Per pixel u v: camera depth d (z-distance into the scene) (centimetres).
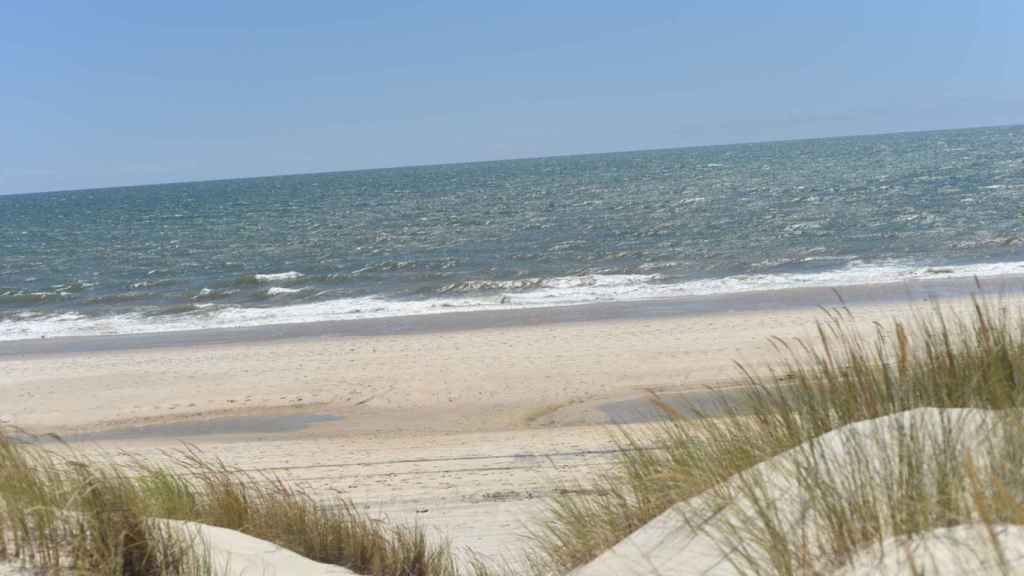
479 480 883
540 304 2189
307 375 1573
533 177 12488
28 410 1464
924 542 235
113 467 552
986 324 425
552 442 1041
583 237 3909
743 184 7250
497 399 1341
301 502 640
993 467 255
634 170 12350
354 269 3309
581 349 1603
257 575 412
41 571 352
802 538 271
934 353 412
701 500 349
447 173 18175
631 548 340
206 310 2550
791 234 3438
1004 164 7306
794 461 308
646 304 2064
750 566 274
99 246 5400
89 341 2139
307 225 6000
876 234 3222
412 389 1433
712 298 2084
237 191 15088
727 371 1359
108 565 356
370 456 1052
